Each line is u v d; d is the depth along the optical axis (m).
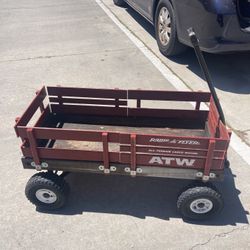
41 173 3.48
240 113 4.91
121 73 6.13
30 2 10.88
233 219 3.48
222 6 4.86
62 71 6.33
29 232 3.39
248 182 3.87
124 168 3.31
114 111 4.06
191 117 3.98
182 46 6.18
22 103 5.45
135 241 3.28
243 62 6.25
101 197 3.74
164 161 3.20
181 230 3.38
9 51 7.29
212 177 3.21
